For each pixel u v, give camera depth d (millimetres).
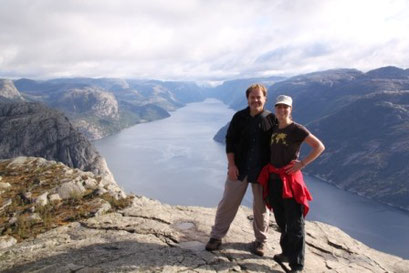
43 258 3086
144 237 3549
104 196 8273
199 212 4539
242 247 3416
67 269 2820
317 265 3447
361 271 3543
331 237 4398
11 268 2941
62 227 3967
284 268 3127
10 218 7172
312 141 2902
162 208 4609
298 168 2955
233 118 3244
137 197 8500
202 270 2869
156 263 2939
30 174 10078
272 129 3164
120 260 2988
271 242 3756
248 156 3160
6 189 8742
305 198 2986
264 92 3164
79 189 8797
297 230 2990
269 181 3137
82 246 3334
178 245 3395
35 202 7906
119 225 3916
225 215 3270
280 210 3141
